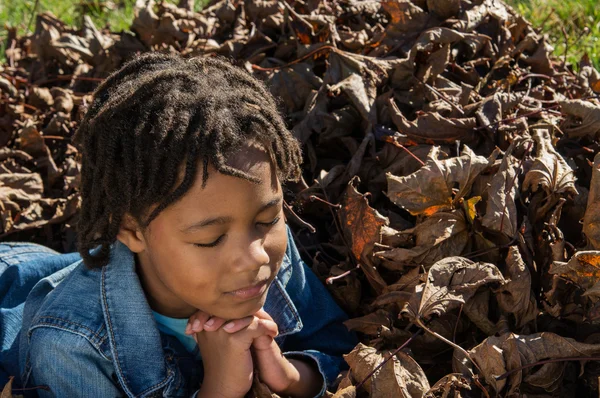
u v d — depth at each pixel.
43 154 2.66
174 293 1.74
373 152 2.29
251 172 1.55
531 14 3.83
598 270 1.74
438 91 2.36
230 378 1.79
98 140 1.62
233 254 1.57
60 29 3.02
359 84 2.34
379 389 1.75
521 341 1.73
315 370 1.94
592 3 3.81
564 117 2.29
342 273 2.11
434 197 1.98
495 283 1.89
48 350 1.78
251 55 2.65
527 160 2.06
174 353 1.91
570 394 1.81
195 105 1.54
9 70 2.96
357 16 2.72
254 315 1.81
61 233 2.56
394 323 1.96
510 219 1.92
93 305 1.81
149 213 1.60
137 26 2.85
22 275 2.20
